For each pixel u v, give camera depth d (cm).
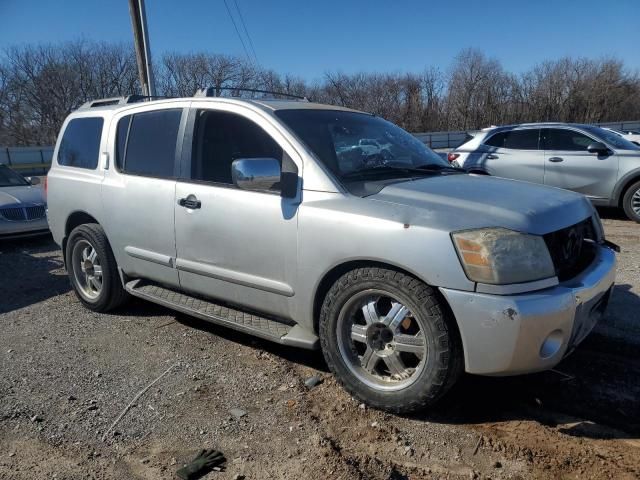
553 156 960
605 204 929
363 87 4716
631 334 427
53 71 4472
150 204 432
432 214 303
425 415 323
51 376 385
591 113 5169
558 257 308
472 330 286
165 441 304
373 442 298
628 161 895
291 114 387
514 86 5138
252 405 339
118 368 396
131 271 470
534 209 312
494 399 341
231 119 396
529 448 291
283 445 297
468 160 1053
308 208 337
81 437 309
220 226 382
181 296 441
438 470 275
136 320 493
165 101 446
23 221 879
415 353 310
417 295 298
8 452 297
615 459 280
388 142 419
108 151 480
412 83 4800
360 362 335
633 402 337
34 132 4519
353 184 344
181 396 352
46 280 655
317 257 333
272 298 367
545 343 289
